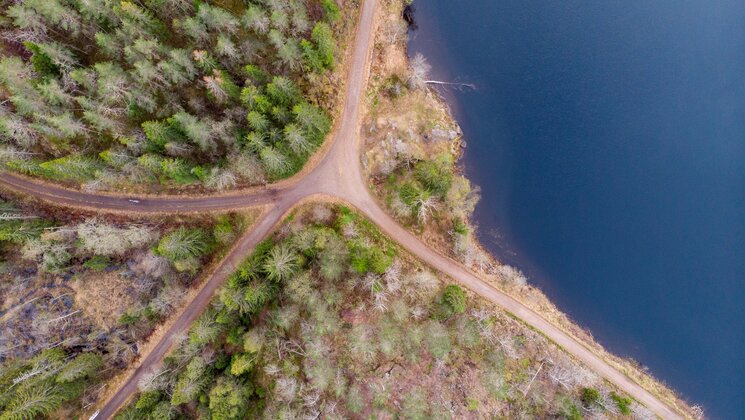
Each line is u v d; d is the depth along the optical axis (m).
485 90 74.25
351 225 67.06
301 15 57.56
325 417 58.62
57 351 59.47
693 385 72.25
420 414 61.84
